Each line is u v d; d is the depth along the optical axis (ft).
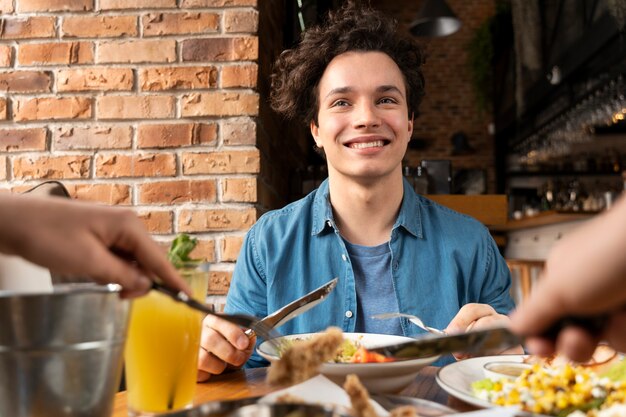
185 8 6.15
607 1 10.00
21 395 1.47
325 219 4.35
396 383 2.26
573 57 11.87
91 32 6.18
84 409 1.53
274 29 7.66
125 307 1.63
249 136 6.03
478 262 4.38
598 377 2.23
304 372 1.80
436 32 14.84
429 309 4.17
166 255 2.10
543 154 18.92
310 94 4.69
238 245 5.95
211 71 6.09
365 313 4.18
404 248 4.33
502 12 19.02
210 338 2.75
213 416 1.59
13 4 6.22
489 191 21.90
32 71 6.17
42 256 1.51
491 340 1.63
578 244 1.21
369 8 4.64
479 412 1.56
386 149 4.14
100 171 6.10
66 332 1.48
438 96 22.36
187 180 6.05
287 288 4.29
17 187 6.14
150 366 2.02
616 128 18.15
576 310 1.22
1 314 1.45
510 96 18.74
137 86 6.13
